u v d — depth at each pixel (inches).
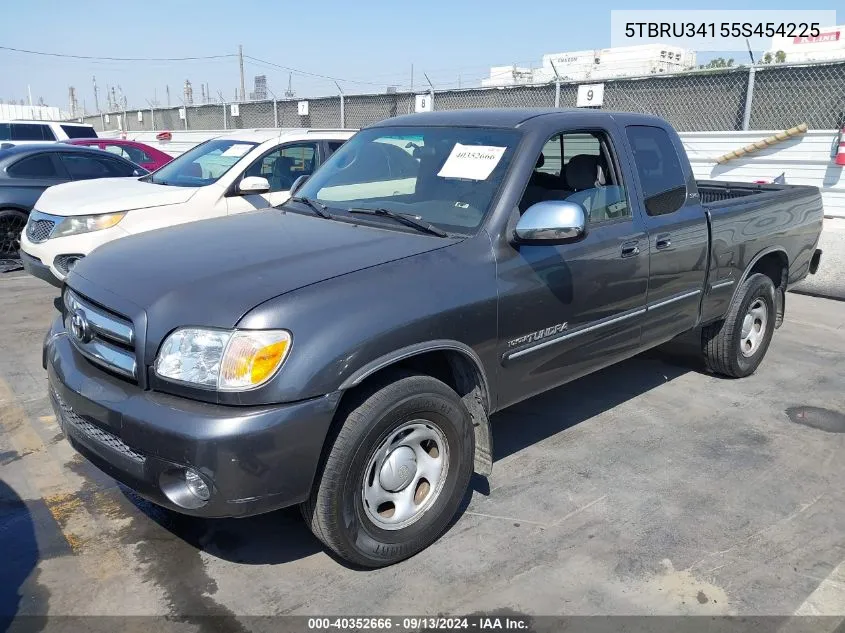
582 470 157.2
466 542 129.6
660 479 153.7
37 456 160.1
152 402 105.7
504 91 469.7
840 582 119.9
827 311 298.5
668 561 124.9
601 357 157.9
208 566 122.3
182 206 265.6
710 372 219.0
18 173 370.3
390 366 119.8
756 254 202.4
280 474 103.7
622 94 426.3
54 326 139.0
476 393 130.6
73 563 122.4
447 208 139.3
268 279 111.5
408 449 119.7
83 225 253.4
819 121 358.9
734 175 386.9
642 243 160.4
